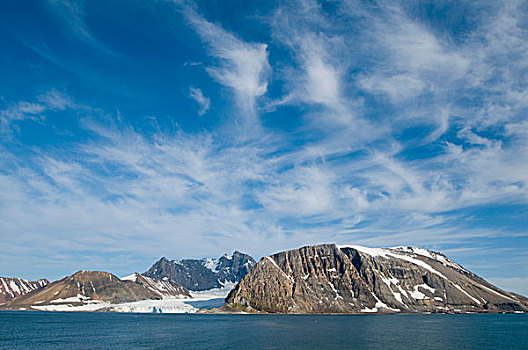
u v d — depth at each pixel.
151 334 170.25
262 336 158.88
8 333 174.88
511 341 150.25
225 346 129.75
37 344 137.75
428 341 144.75
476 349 127.50
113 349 124.69
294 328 193.62
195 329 192.75
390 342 140.12
